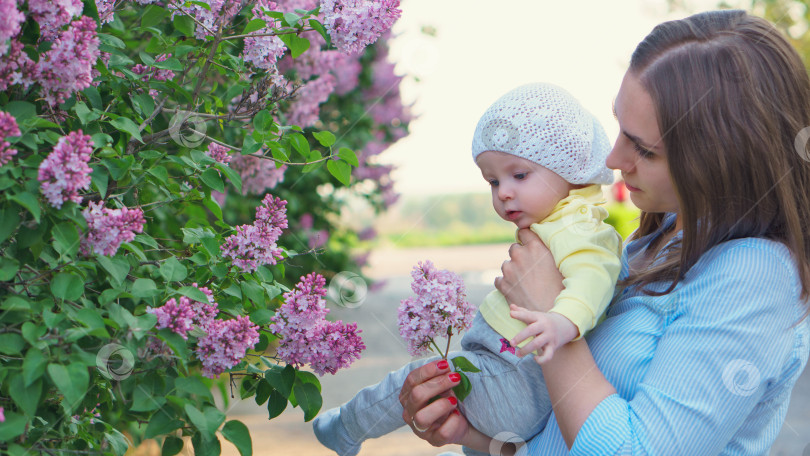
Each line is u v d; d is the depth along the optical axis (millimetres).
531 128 1417
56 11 1126
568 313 1193
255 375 1407
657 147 1194
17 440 1166
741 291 1123
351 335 1352
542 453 1322
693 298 1166
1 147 1022
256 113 1614
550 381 1209
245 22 1746
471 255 13078
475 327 1505
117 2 1524
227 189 2838
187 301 1161
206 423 1148
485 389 1386
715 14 1249
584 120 1478
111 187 1356
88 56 1124
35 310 1088
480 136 1478
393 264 11188
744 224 1183
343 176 1629
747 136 1143
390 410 1477
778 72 1172
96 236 1131
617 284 1381
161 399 1167
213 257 1431
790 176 1171
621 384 1214
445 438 1358
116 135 1450
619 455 1095
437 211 16609
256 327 1258
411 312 1324
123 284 1284
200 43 1699
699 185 1163
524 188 1428
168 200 1552
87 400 1334
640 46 1245
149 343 1186
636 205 1287
